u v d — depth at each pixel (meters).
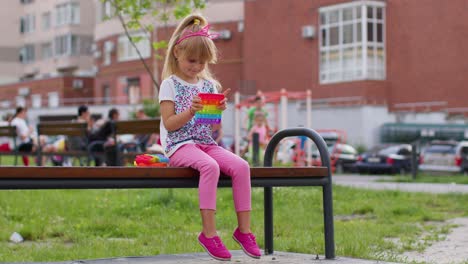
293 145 21.27
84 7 61.72
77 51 61.66
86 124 14.05
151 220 9.73
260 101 19.77
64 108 51.00
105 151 13.05
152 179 4.83
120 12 15.08
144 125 11.35
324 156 5.57
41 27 64.88
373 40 37.38
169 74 5.29
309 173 5.45
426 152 30.06
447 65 35.22
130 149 18.48
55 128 14.74
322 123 37.03
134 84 50.41
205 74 5.46
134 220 9.77
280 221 9.41
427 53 35.94
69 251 7.12
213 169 4.92
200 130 5.22
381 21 37.53
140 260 5.69
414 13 36.34
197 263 5.50
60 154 14.84
